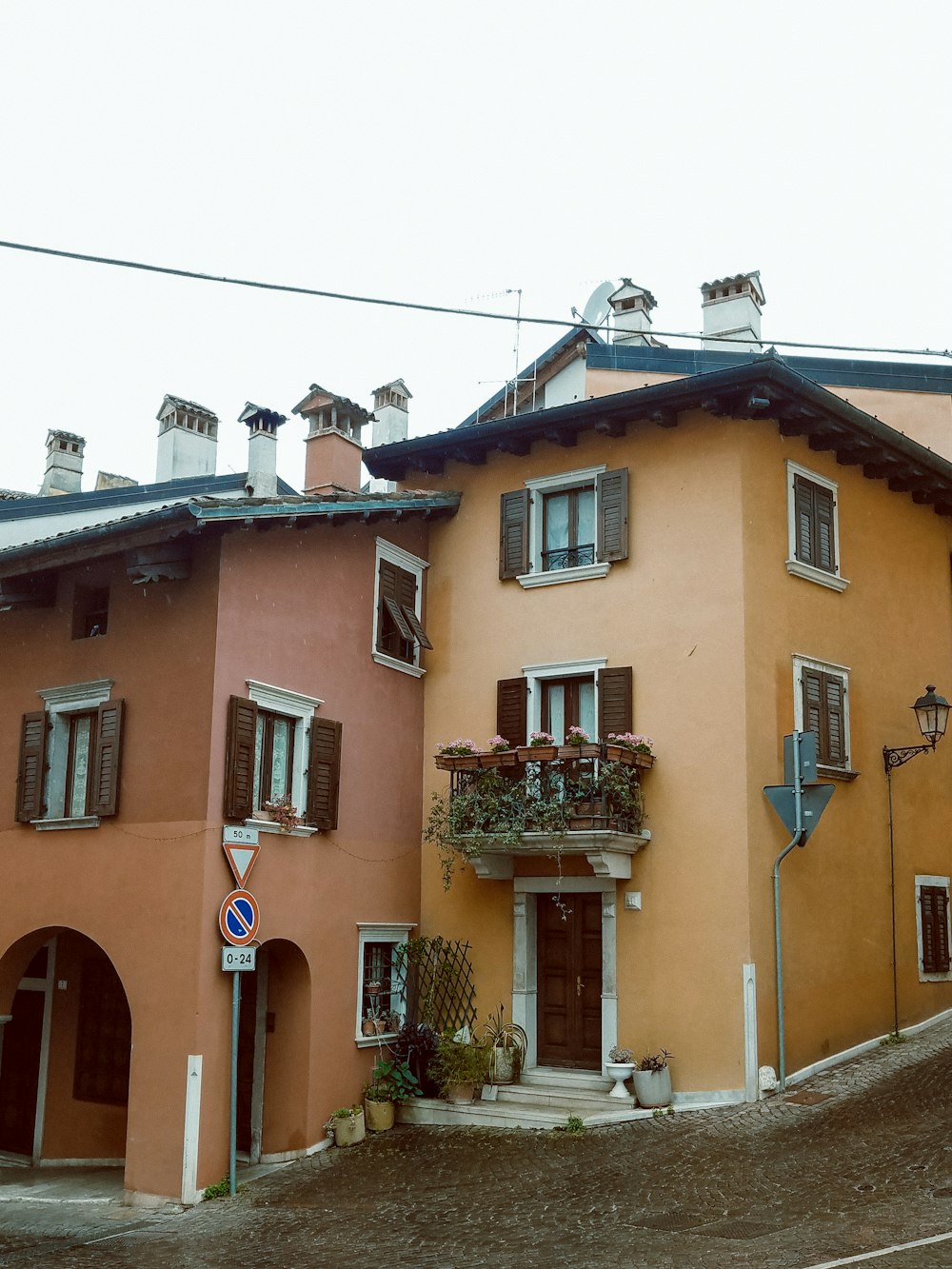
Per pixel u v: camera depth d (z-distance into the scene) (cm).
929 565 1791
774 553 1512
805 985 1438
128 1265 1010
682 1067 1390
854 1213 953
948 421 1911
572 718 1587
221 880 1306
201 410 2414
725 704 1441
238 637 1373
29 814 1441
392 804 1605
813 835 1495
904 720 1681
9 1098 1695
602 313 2169
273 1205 1184
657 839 1461
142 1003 1299
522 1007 1524
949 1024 1605
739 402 1475
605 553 1568
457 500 1725
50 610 1510
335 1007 1454
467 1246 982
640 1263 886
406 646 1681
